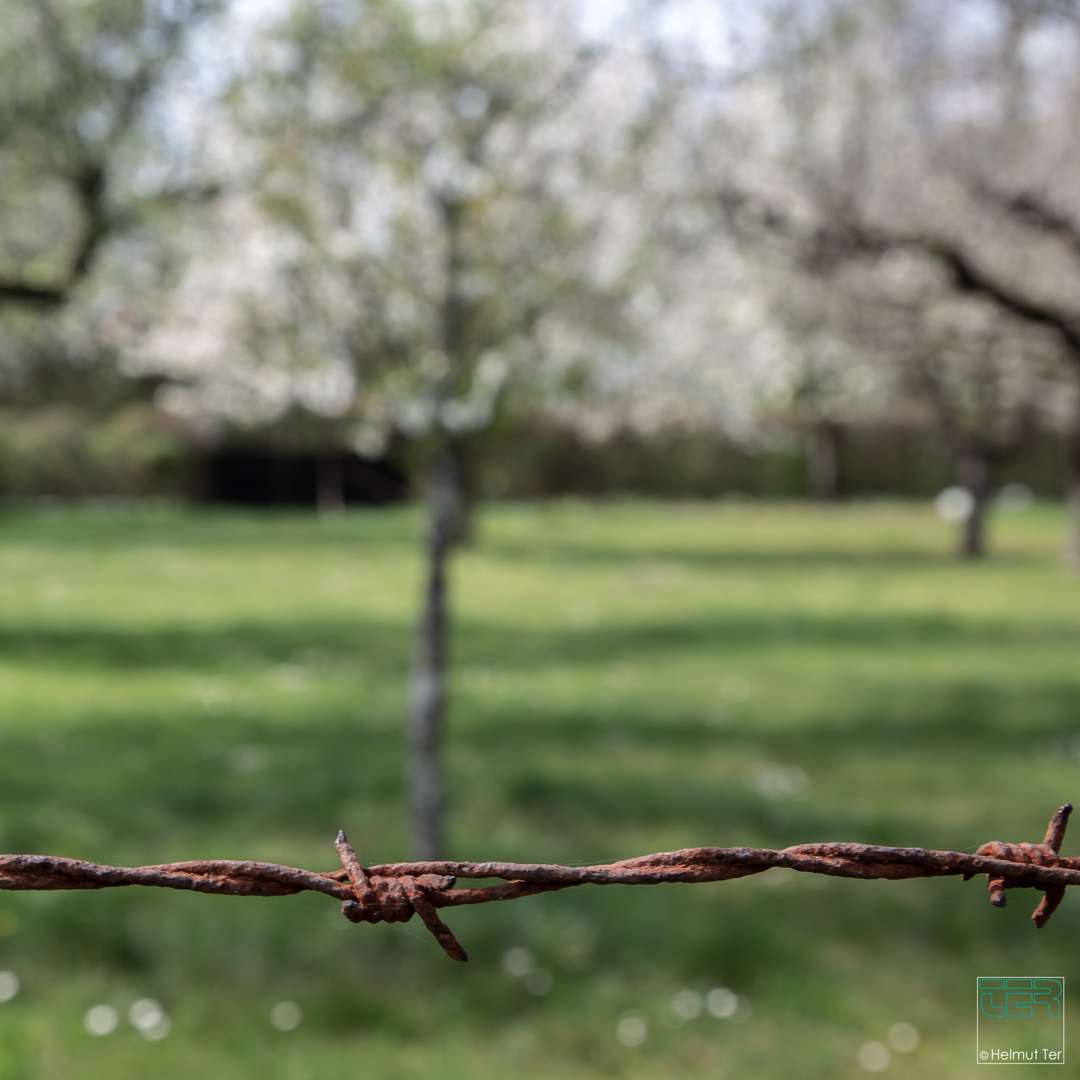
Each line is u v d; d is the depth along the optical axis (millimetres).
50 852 5047
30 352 10312
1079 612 14047
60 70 6867
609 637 11820
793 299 12984
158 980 3869
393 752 7055
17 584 15141
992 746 7535
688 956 4184
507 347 4633
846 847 1152
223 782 6273
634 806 6082
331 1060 3395
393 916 1094
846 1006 3803
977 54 8008
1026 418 19062
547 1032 3658
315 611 13336
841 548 22688
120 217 7129
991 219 7910
